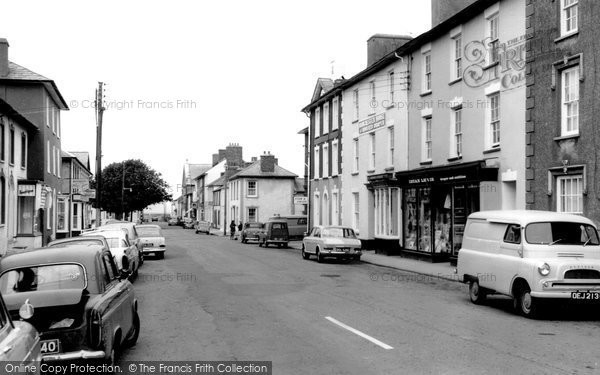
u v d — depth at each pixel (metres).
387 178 27.95
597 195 15.34
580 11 16.06
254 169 66.00
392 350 8.60
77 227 50.28
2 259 7.71
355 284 17.33
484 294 13.45
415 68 26.39
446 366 7.63
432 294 15.16
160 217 174.62
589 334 9.86
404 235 27.31
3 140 25.95
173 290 16.11
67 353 6.46
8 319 4.91
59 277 7.39
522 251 11.98
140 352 8.66
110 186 85.69
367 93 32.03
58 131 39.00
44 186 30.80
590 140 15.62
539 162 17.59
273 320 11.23
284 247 39.78
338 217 37.03
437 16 26.03
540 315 11.97
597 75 15.41
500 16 19.72
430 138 25.28
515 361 7.89
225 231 68.50
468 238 14.45
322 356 8.26
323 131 40.31
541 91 17.58
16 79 31.98
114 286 8.12
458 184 22.14
